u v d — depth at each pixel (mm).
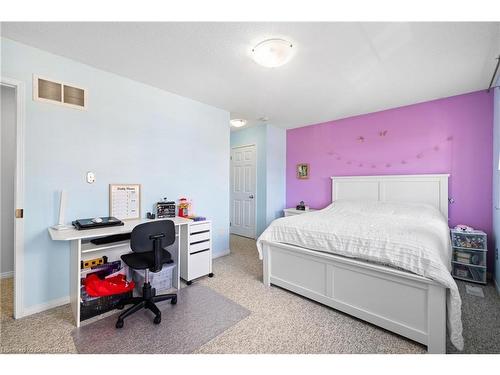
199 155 3139
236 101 3094
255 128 4535
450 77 2365
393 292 1642
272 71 2244
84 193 2162
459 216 2861
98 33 1696
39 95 1903
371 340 1604
